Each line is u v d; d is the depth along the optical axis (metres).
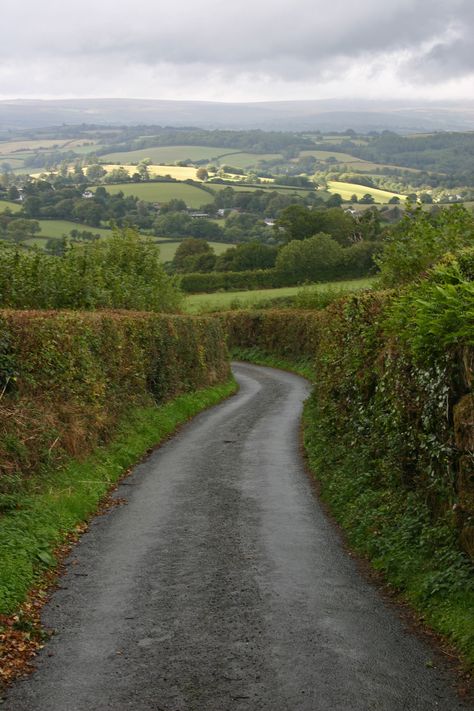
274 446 19.64
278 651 6.95
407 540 9.34
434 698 6.02
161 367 26.23
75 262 28.55
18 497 11.28
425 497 9.72
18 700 6.07
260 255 109.44
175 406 26.00
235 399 34.06
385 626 7.57
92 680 6.42
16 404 13.50
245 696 6.08
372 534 10.23
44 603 8.35
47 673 6.57
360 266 94.50
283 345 59.78
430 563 8.48
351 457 14.07
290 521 12.04
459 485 8.30
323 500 13.53
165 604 8.27
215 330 39.69
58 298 25.23
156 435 20.36
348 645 7.07
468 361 8.12
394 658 6.78
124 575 9.32
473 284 8.66
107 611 8.08
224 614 7.94
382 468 11.60
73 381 16.42
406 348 10.63
